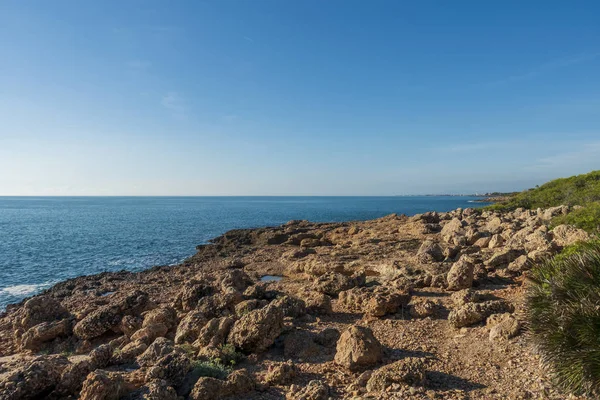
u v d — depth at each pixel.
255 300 13.73
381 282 18.17
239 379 8.30
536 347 7.61
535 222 29.00
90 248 43.91
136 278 26.50
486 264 18.59
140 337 11.71
